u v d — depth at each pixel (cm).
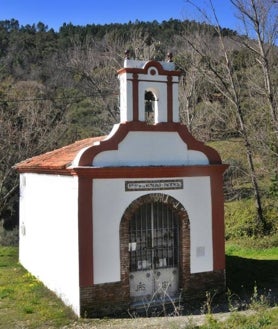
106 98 3500
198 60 2845
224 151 3073
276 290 1385
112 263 1176
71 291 1184
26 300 1257
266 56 2183
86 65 4038
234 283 1455
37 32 6397
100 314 1152
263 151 2378
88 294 1141
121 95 1249
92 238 1152
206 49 2795
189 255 1277
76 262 1148
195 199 1292
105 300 1162
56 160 1341
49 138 2858
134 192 1209
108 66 3653
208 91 3503
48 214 1382
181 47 3919
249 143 2388
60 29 6338
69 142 3312
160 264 1267
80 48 4706
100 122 3725
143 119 1240
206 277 1298
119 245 1187
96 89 3725
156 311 1186
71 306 1181
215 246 1314
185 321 1068
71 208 1188
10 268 1677
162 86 1271
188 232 1278
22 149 2780
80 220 1141
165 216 1278
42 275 1439
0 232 2389
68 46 5447
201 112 3206
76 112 3966
